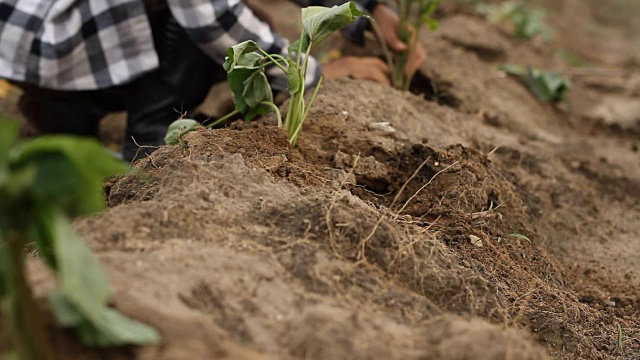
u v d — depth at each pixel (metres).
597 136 3.79
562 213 2.57
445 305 1.41
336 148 2.13
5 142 0.97
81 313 1.01
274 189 1.57
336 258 1.39
